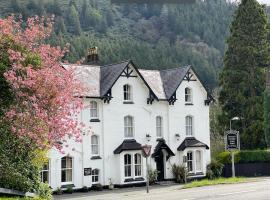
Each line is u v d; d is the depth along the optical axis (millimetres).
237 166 41344
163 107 38844
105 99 35031
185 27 122375
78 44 96438
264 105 43906
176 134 39094
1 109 16078
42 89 15953
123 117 36281
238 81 48062
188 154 39406
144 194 26656
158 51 100125
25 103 15641
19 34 17625
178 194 23875
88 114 34312
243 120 47594
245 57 48188
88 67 36969
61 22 115062
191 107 40469
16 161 17203
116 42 104188
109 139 35312
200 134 40812
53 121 15828
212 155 47594
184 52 100750
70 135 16719
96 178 34531
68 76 17031
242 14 48688
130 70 37062
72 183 33062
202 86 41250
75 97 17641
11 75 15617
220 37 119875
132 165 35719
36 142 16219
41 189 19844
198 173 39438
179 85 39438
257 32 48281
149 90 37688
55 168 32188
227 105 48844
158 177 37719
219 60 107875
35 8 117562
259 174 41500
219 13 125562
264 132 44688
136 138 36844
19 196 18469
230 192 23109
